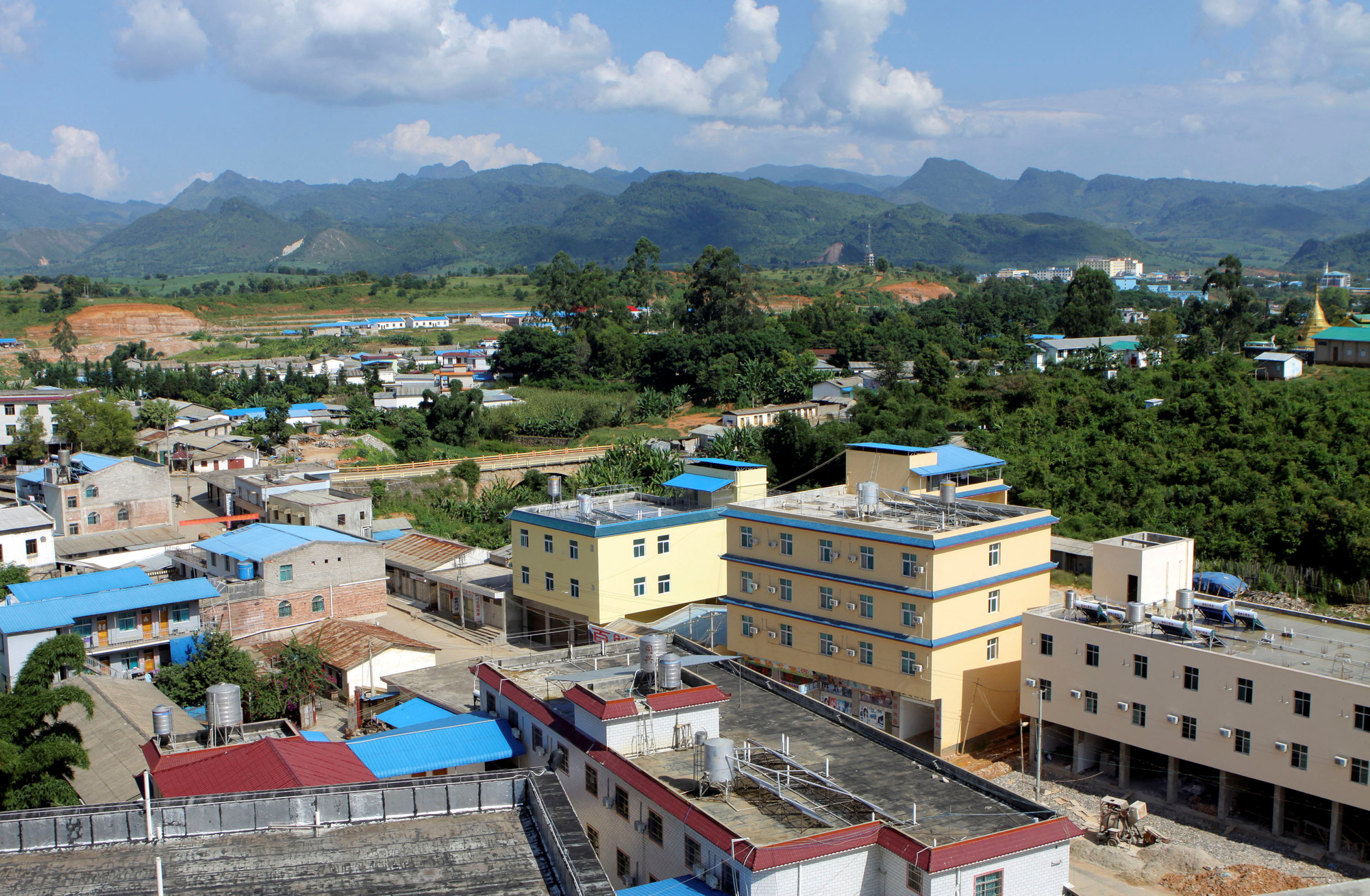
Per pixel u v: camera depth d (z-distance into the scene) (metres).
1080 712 45.66
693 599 64.75
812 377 154.00
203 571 67.69
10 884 21.38
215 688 35.59
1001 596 50.00
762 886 26.45
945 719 47.50
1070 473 94.25
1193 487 87.31
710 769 29.73
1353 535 73.31
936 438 107.94
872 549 48.94
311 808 24.11
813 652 51.81
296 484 88.31
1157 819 42.09
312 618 65.00
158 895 20.02
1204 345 142.25
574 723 35.69
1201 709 41.50
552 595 63.88
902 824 28.58
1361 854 38.34
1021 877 27.88
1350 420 96.00
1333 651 41.69
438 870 22.05
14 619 54.56
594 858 21.50
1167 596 48.50
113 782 38.03
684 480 67.38
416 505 103.88
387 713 47.78
